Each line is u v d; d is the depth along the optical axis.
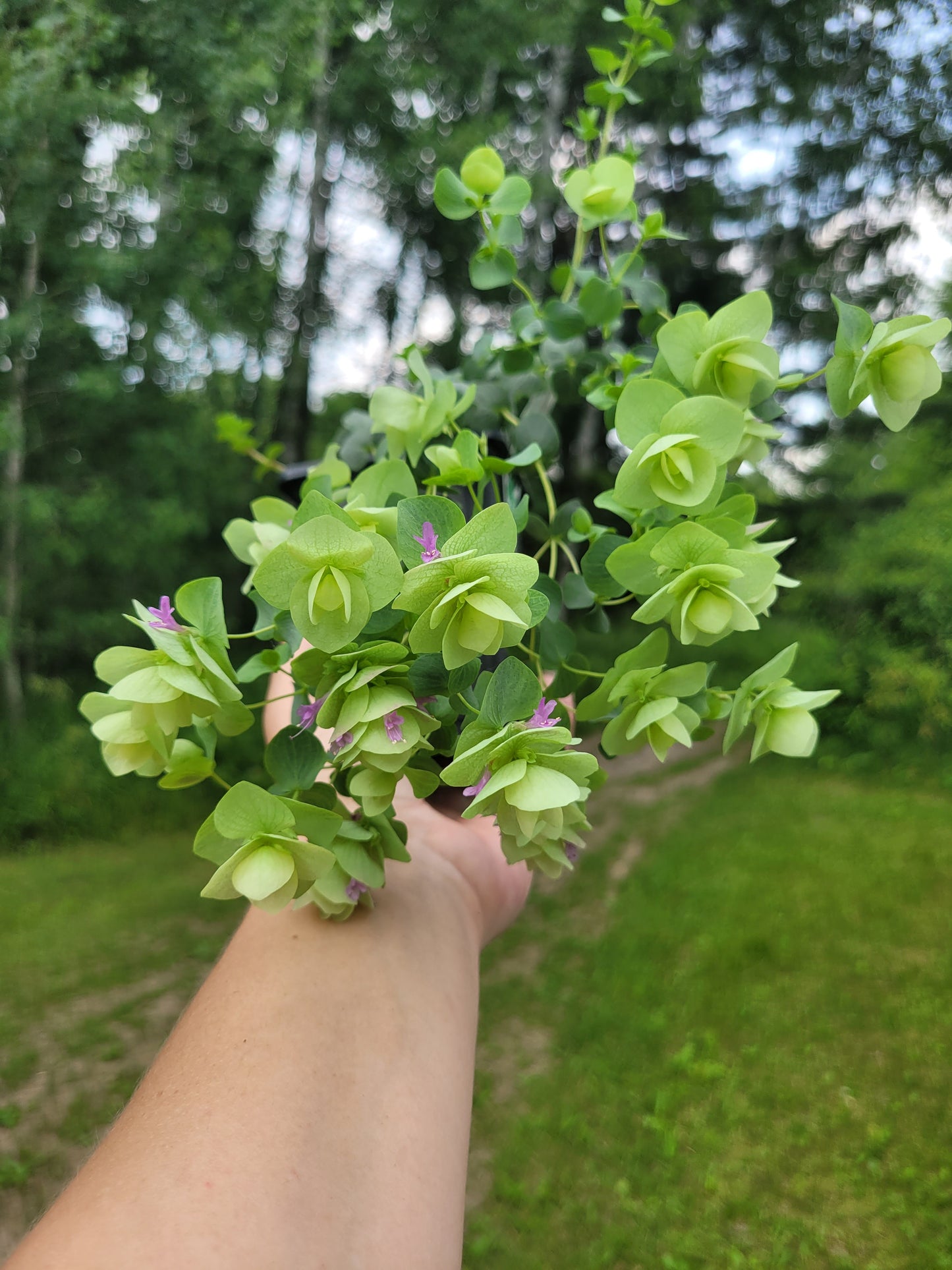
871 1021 1.31
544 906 1.77
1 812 2.02
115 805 2.12
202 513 2.36
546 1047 1.31
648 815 2.28
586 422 2.93
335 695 0.21
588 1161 1.08
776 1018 1.33
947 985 1.38
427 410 0.30
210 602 0.21
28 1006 1.31
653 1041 1.30
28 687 2.28
